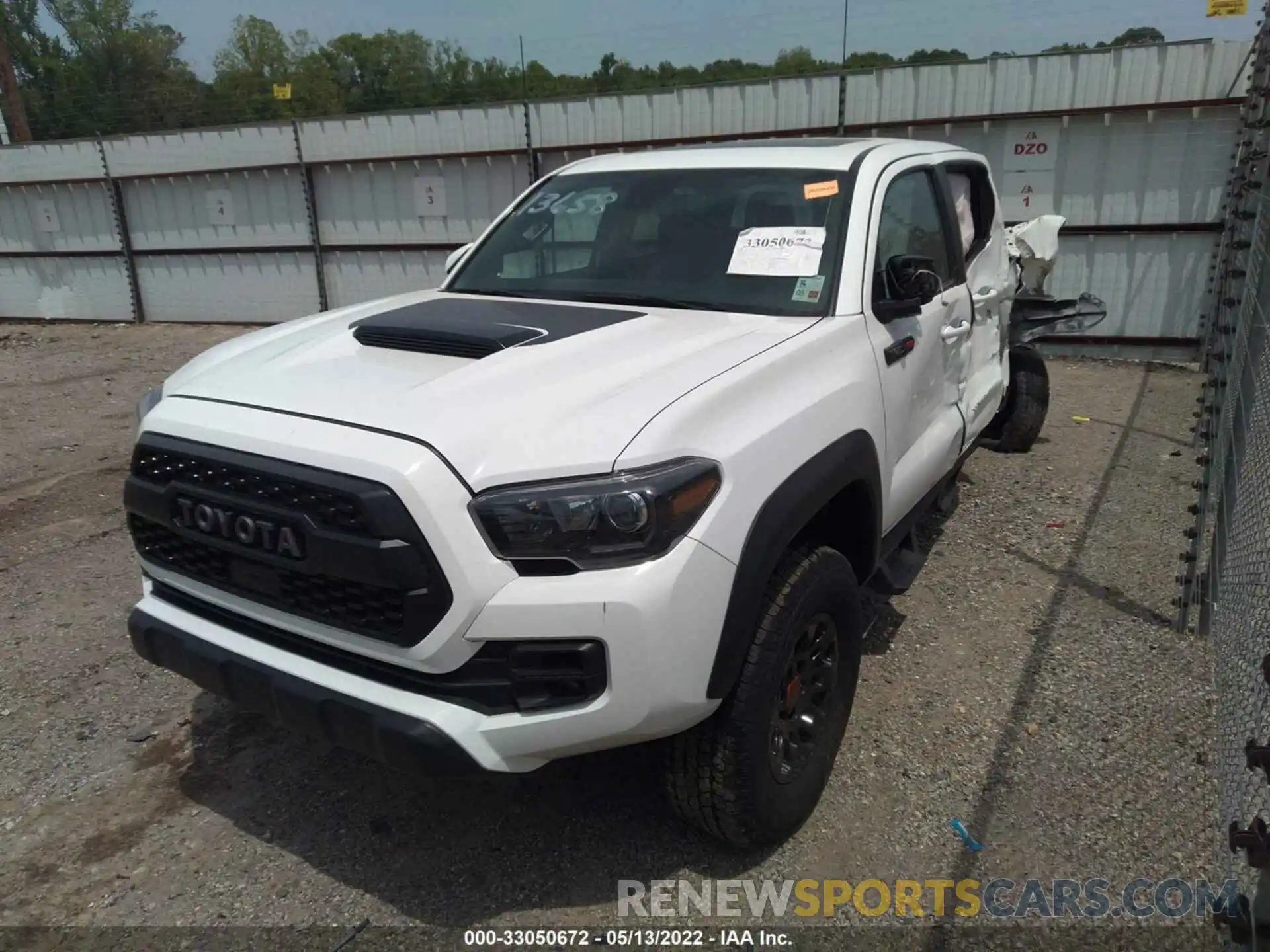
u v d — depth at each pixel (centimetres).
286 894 273
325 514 226
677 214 366
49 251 1611
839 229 336
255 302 1482
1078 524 530
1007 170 984
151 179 1482
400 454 220
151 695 379
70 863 287
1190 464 634
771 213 350
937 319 384
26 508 608
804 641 276
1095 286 980
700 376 257
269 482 235
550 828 297
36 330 1567
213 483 247
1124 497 571
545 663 221
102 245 1570
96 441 775
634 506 219
